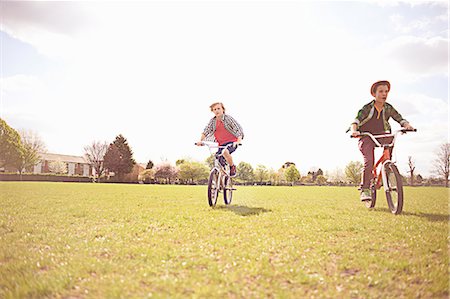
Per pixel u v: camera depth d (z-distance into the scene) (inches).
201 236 101.0
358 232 107.5
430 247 86.7
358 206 196.7
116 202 221.0
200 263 72.5
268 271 66.6
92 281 61.8
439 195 301.0
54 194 308.8
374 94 173.3
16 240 97.4
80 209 174.7
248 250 83.5
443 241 93.5
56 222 130.1
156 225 121.1
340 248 85.4
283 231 109.0
